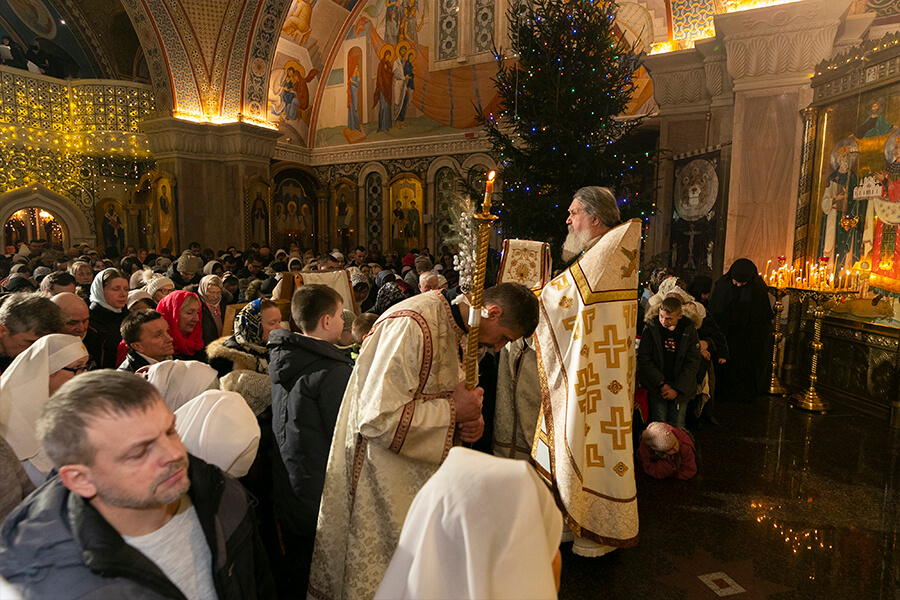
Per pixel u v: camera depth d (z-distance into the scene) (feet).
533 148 18.25
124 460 2.76
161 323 7.50
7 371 4.90
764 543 9.37
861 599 7.84
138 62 55.77
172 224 45.39
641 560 8.84
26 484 4.17
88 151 48.88
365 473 5.82
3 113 44.52
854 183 18.01
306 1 48.62
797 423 16.02
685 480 11.99
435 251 50.01
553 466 8.34
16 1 46.65
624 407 8.20
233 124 45.68
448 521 2.42
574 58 17.38
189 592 3.22
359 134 53.26
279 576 7.38
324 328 6.81
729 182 25.27
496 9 44.14
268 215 48.93
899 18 22.34
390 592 2.53
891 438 14.69
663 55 28.02
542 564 2.34
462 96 46.88
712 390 15.70
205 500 3.41
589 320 8.13
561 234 17.92
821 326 19.06
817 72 19.43
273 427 6.92
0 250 45.88
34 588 2.70
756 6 23.67
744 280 18.51
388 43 50.26
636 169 18.78
